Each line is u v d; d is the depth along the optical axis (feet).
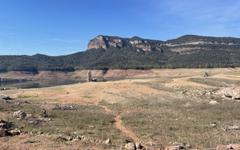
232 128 173.78
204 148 115.55
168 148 112.57
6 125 140.26
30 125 158.51
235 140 136.77
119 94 324.80
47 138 117.60
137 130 164.45
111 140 128.98
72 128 160.04
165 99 296.71
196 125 182.19
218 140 137.08
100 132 153.07
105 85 373.40
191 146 121.70
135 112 233.96
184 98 300.40
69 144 109.40
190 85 382.63
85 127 167.22
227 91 313.73
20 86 642.63
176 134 154.51
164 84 387.75
